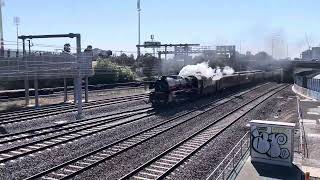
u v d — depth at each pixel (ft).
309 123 99.30
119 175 53.98
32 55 118.01
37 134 78.95
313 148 70.08
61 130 84.74
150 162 59.77
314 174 54.85
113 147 69.92
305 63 328.49
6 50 119.96
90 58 133.59
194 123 97.81
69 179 51.47
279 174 54.54
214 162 61.87
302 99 169.07
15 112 109.19
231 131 88.22
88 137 78.23
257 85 255.70
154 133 83.46
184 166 59.21
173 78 132.05
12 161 60.08
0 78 107.96
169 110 120.26
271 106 139.85
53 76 122.72
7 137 77.30
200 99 155.12
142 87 209.26
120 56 314.55
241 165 58.65
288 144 58.39
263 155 60.03
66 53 128.57
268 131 59.62
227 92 191.52
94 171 55.36
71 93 167.22
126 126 90.89
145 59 284.20
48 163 59.16
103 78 216.33
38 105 123.85
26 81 124.06
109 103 136.77
